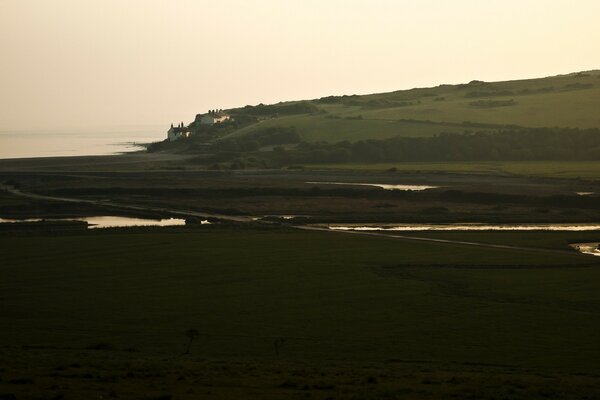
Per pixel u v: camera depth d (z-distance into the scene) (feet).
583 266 570.46
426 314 433.48
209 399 225.97
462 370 305.12
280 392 237.86
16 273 545.44
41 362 284.00
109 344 364.79
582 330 399.65
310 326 409.49
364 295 478.59
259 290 492.54
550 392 251.19
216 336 388.78
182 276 532.32
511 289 495.41
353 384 255.09
